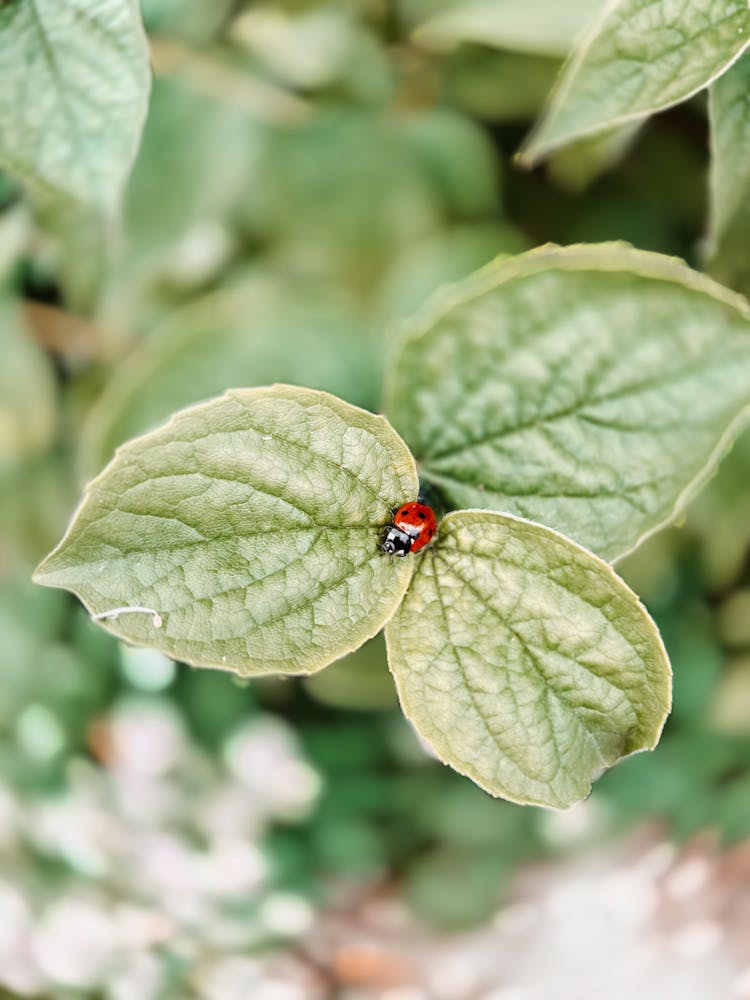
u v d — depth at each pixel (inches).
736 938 24.0
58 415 18.1
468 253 17.0
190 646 8.6
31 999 23.0
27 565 19.1
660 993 24.5
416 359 9.7
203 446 8.5
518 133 17.4
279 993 23.6
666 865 22.9
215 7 15.0
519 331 9.6
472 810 21.9
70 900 22.6
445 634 8.9
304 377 16.0
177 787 22.4
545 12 12.1
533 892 22.9
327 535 8.8
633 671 8.7
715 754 21.6
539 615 8.8
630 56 9.0
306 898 23.0
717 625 20.1
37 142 9.1
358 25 15.6
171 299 17.3
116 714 22.0
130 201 16.3
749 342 9.4
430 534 8.6
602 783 21.7
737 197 9.7
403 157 17.2
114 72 9.0
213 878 22.7
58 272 16.3
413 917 23.0
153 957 23.0
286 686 21.6
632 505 9.5
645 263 9.4
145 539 8.6
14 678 21.2
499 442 9.7
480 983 23.7
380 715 21.6
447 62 15.8
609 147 13.4
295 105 16.6
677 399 9.5
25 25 9.0
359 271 17.1
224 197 16.8
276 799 22.2
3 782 21.7
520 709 8.9
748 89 9.3
